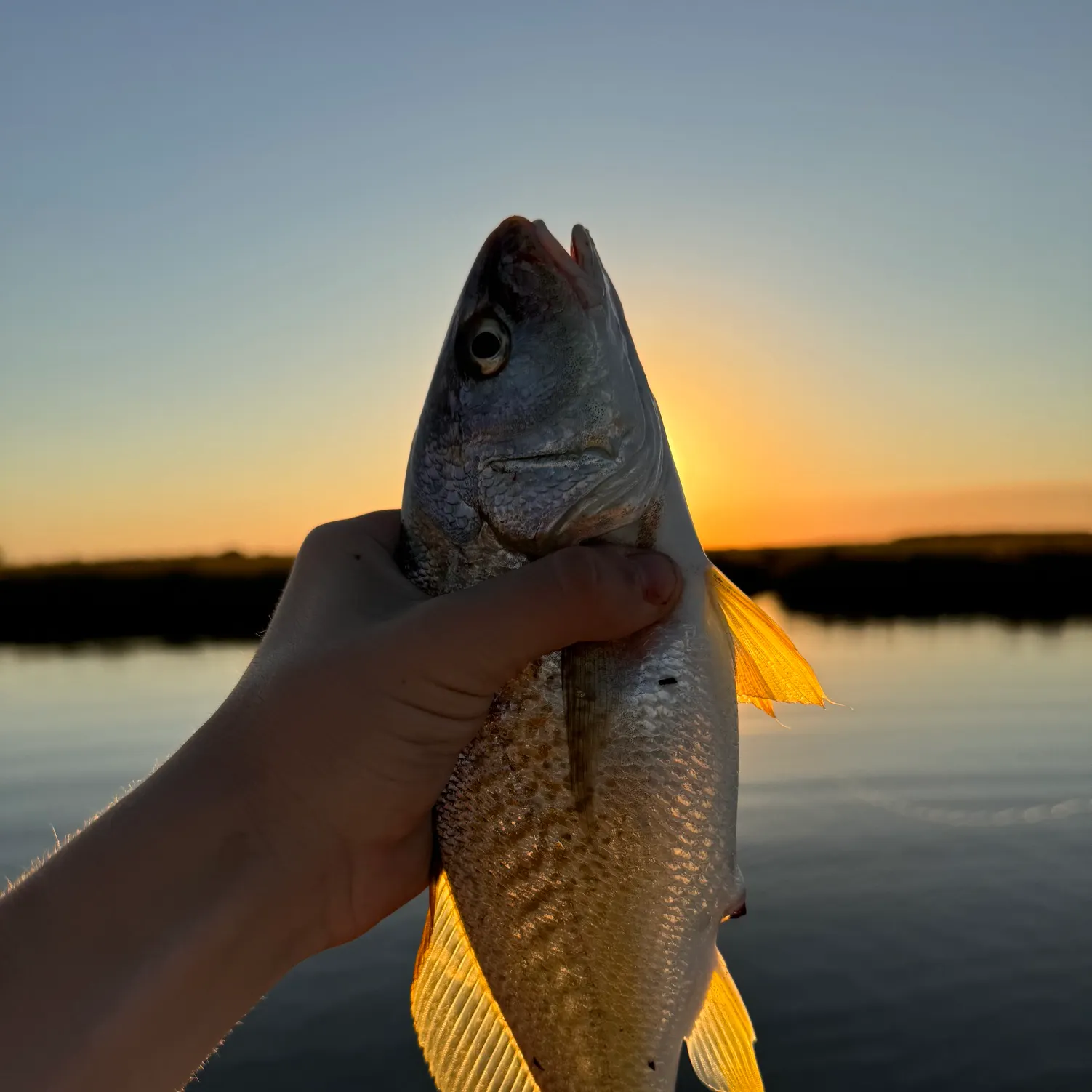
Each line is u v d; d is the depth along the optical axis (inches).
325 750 8.9
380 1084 19.7
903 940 25.9
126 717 64.1
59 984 7.4
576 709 9.3
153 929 7.8
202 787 8.5
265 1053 21.3
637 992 9.1
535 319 9.9
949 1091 18.5
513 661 9.0
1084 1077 19.3
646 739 9.3
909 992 23.0
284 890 8.7
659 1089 9.1
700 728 9.4
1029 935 26.0
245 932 8.4
